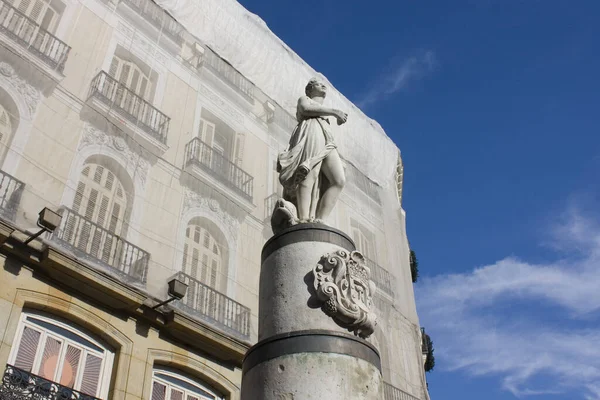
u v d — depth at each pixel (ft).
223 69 47.24
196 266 38.55
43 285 29.78
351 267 13.93
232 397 35.73
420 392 43.11
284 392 11.95
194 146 41.50
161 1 40.93
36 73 33.81
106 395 30.66
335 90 52.90
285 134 49.57
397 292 47.06
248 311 38.60
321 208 16.66
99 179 35.45
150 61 41.83
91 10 39.47
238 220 42.24
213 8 44.50
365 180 52.08
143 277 33.65
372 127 54.95
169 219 37.65
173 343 34.30
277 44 48.80
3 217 28.76
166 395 33.60
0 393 26.12
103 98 36.42
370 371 12.55
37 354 28.94
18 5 35.63
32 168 31.68
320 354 12.29
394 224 52.03
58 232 30.76
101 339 31.65
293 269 14.14
